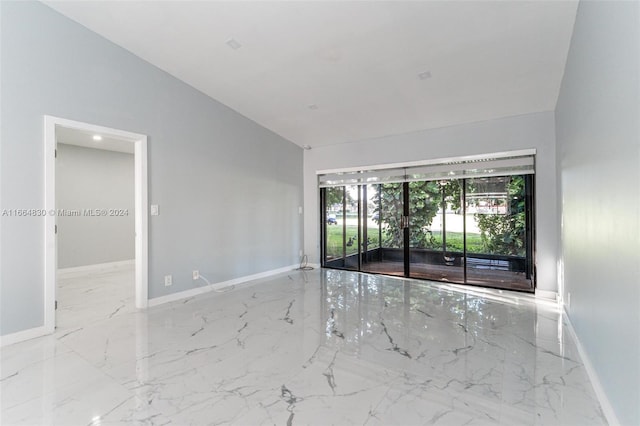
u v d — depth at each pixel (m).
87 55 3.12
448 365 2.26
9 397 1.87
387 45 3.04
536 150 4.05
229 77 3.90
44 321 2.83
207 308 3.61
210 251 4.42
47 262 2.85
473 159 4.51
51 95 2.88
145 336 2.80
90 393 1.91
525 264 4.26
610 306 1.67
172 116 3.92
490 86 3.57
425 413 1.71
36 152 2.79
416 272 5.15
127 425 1.63
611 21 1.59
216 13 2.80
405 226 5.21
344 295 4.15
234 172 4.80
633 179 1.33
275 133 5.60
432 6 2.50
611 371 1.63
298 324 3.10
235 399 1.85
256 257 5.20
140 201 3.59
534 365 2.25
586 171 2.18
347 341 2.69
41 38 2.81
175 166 3.96
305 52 3.28
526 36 2.72
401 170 5.18
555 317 3.28
